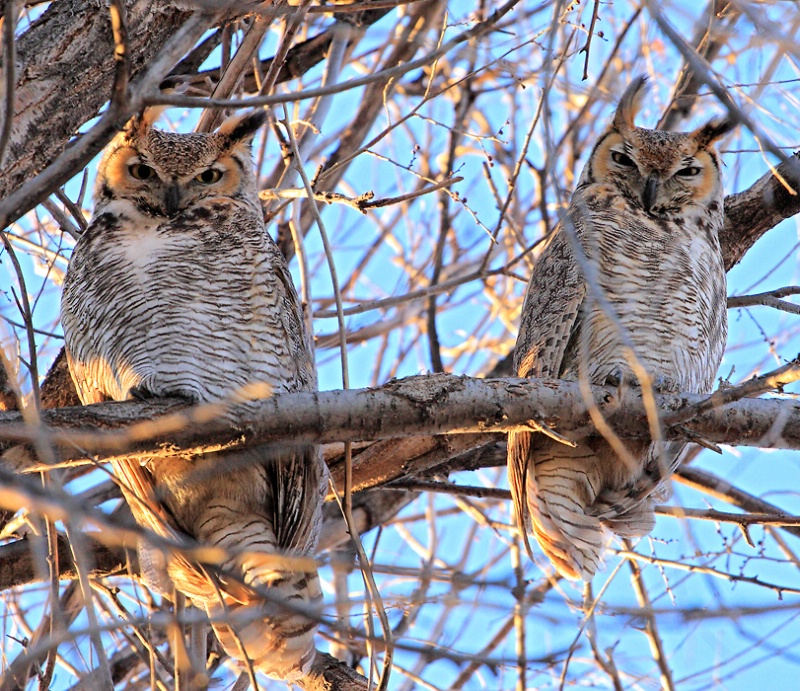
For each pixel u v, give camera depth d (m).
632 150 11.62
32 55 8.80
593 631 6.86
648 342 10.44
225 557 5.60
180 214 10.30
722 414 8.43
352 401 7.80
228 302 9.59
